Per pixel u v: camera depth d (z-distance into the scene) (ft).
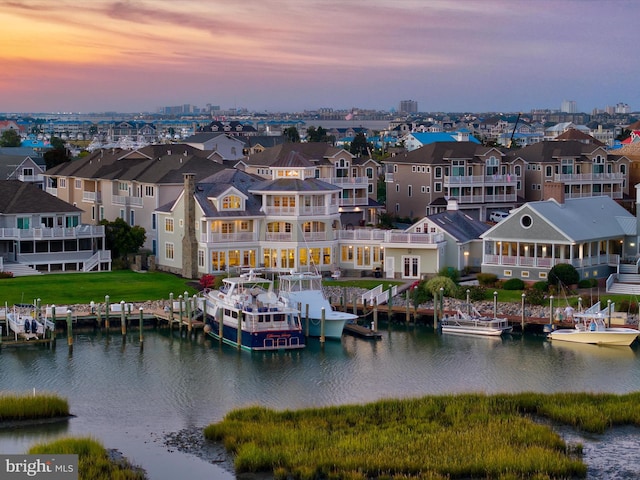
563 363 265.34
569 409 212.43
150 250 405.59
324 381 249.34
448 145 498.69
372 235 365.40
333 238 368.07
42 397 218.59
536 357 272.10
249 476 180.24
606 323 294.87
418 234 354.95
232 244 356.79
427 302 325.62
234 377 252.83
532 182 508.12
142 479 176.65
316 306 294.87
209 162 422.41
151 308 314.35
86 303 315.37
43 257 368.68
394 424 203.31
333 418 206.69
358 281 352.69
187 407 226.17
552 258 336.70
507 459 180.86
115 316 302.86
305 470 177.06
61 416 216.95
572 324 298.97
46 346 280.72
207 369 260.62
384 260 361.92
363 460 180.75
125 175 428.97
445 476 176.24
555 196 353.92
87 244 380.99
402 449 187.01
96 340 289.53
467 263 363.97
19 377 248.93
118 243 385.09
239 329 281.33
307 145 500.74
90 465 179.22
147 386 243.40
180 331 299.99
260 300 290.56
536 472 178.19
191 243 358.23
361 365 265.34
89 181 464.24
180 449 195.00
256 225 362.53
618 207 376.48
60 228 371.15
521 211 342.44
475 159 492.54
